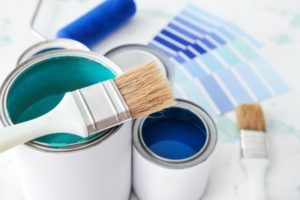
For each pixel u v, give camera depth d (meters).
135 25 0.77
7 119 0.42
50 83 0.50
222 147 0.63
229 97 0.68
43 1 0.78
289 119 0.66
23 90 0.48
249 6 0.80
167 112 0.55
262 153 0.60
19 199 0.57
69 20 0.77
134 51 0.63
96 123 0.41
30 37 0.74
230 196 0.59
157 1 0.80
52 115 0.41
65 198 0.47
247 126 0.62
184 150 0.54
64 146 0.41
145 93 0.43
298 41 0.76
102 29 0.73
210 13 0.79
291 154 0.63
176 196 0.53
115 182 0.49
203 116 0.54
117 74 0.47
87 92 0.42
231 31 0.77
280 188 0.59
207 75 0.70
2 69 0.70
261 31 0.77
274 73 0.71
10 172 0.59
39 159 0.42
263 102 0.68
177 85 0.69
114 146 0.43
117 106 0.41
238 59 0.73
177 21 0.78
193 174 0.50
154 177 0.50
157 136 0.55
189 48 0.74
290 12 0.80
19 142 0.40
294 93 0.69
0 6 0.77
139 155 0.50
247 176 0.60
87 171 0.44
